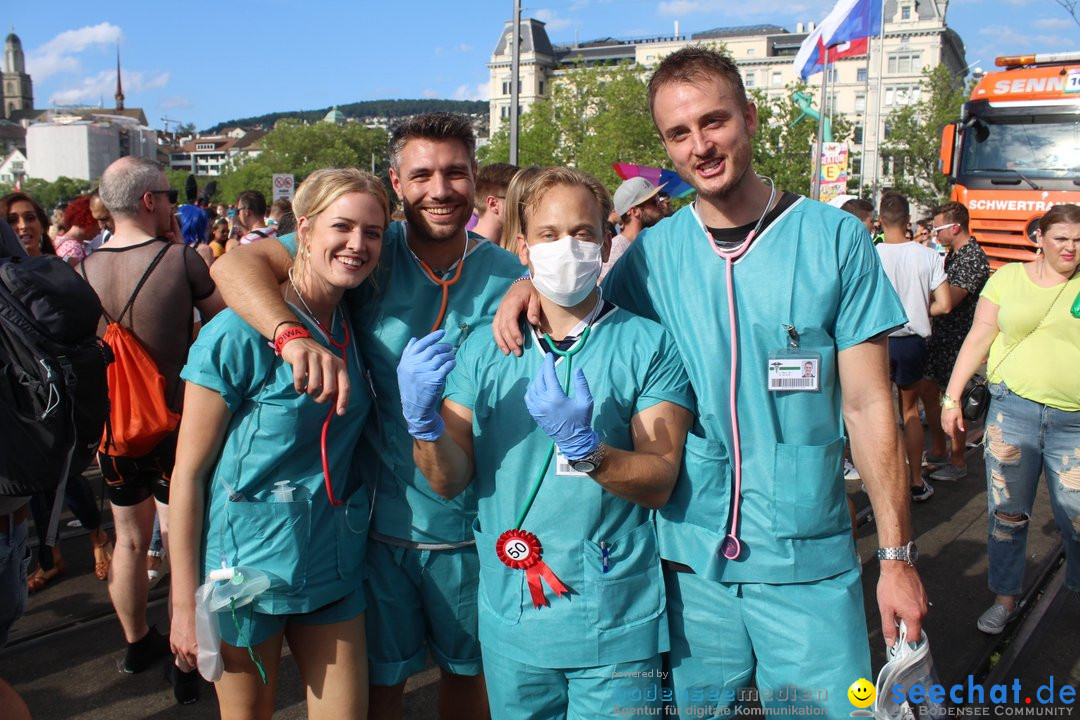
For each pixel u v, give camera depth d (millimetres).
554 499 2105
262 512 2229
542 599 2119
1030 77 10633
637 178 5508
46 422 2293
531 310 2150
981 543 4961
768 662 2176
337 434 2336
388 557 2486
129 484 3291
